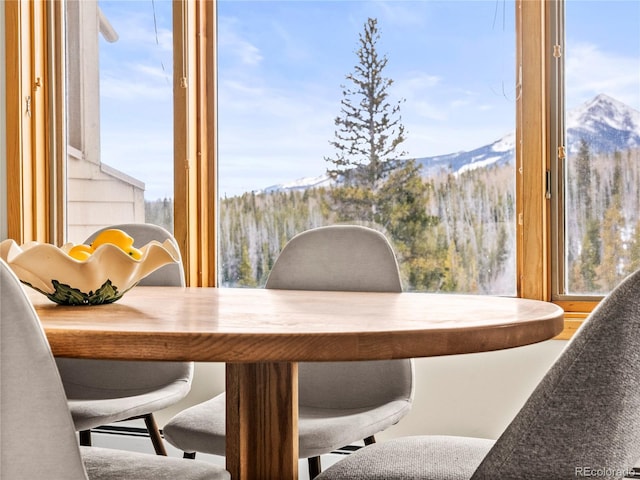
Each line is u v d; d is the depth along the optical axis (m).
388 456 1.18
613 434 0.73
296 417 1.18
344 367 1.82
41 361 0.73
